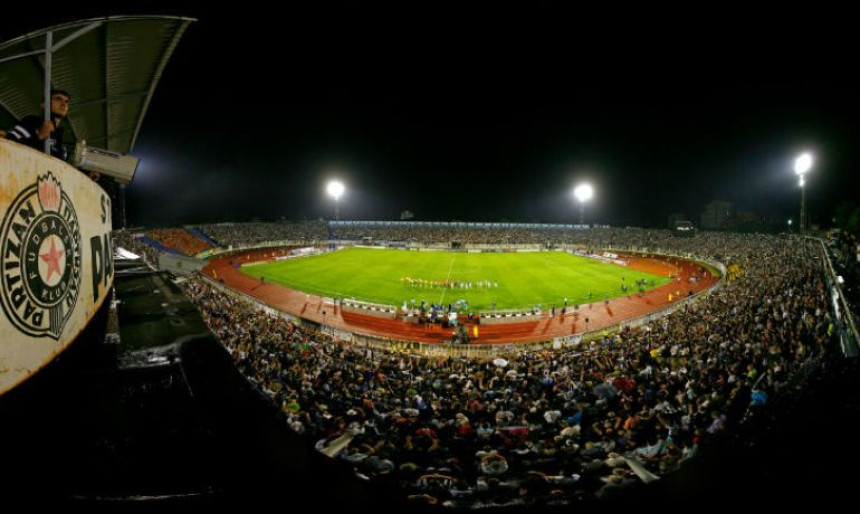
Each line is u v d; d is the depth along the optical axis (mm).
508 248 83750
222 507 2168
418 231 94688
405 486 6598
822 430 4977
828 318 18219
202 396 3371
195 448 2635
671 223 107312
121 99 8211
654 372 16203
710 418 11180
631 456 8617
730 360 16047
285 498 2445
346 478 2986
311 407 11820
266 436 3064
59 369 3352
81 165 5062
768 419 6898
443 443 10375
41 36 5102
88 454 2445
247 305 31047
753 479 3887
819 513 3400
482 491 6691
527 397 14039
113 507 2029
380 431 10953
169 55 7457
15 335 2557
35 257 2822
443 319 32969
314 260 66000
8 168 2482
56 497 2053
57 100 4469
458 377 16375
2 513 1909
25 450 2426
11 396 2572
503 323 34156
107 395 3240
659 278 51531
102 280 4766
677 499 3549
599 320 34938
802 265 34875
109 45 6273
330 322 33625
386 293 43219
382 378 15836
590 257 71500
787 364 13633
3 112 6738
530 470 8656
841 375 7918
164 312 6031
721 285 37562
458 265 62125
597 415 12750
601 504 3506
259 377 13617
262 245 81938
